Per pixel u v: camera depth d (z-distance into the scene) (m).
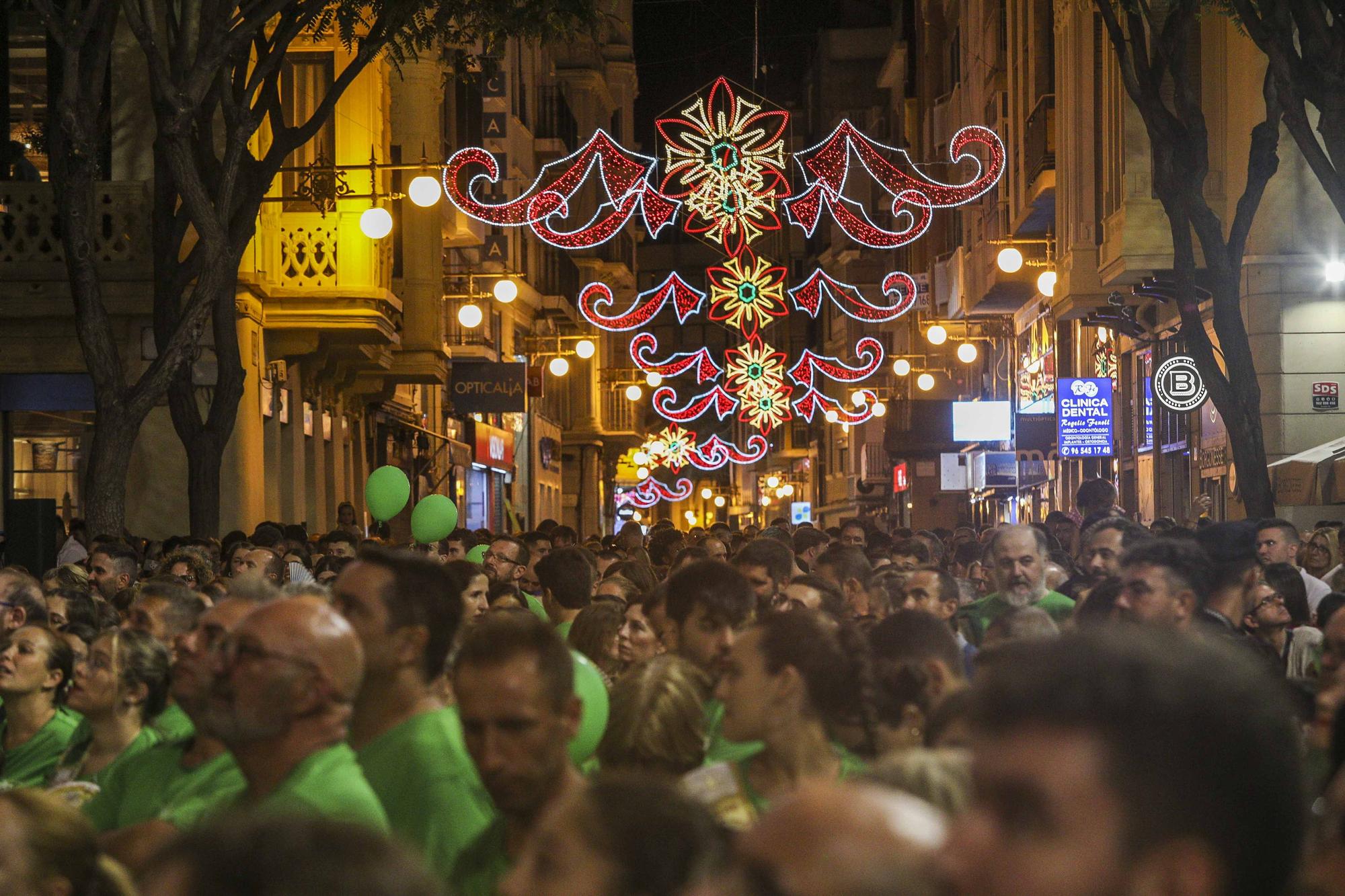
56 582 17.77
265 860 2.68
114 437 21.97
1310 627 13.56
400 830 6.49
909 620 7.20
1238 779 2.26
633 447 109.94
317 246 35.69
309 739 5.80
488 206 46.97
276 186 35.97
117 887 4.54
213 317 24.70
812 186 54.97
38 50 34.06
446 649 6.94
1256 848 2.28
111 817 7.39
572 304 81.12
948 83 85.50
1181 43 24.41
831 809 2.50
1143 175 38.28
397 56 27.28
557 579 14.79
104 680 9.17
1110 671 2.27
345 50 36.47
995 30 65.88
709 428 170.12
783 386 78.12
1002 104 64.88
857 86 125.94
